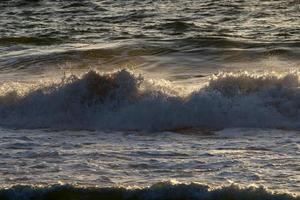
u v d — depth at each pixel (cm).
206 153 3569
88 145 3816
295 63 5944
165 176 3203
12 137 4031
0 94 4600
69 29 8575
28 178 3212
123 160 3469
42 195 2983
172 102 4316
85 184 3114
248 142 3797
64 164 3419
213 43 6831
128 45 6762
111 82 4544
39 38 7712
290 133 3984
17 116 4453
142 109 4303
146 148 3716
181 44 6812
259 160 3409
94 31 8350
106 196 2964
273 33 7800
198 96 4306
